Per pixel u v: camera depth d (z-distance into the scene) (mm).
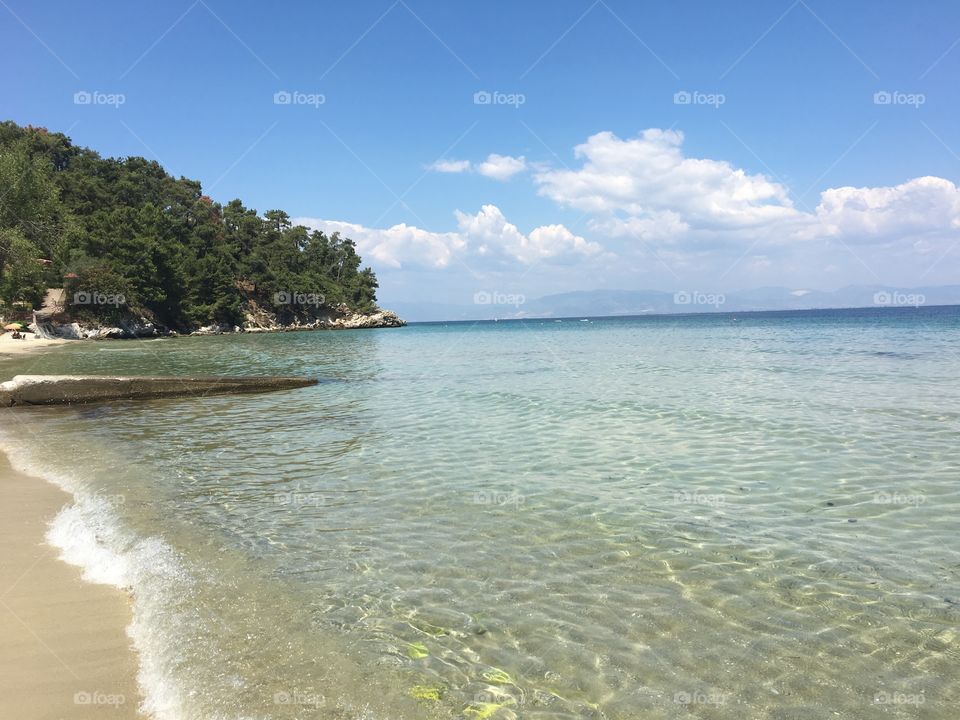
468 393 20766
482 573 6137
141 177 134375
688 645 4727
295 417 16703
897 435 12289
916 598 5391
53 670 4477
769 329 76312
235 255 134625
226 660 4570
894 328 66125
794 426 13422
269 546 6938
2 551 6941
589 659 4559
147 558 6582
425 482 9609
